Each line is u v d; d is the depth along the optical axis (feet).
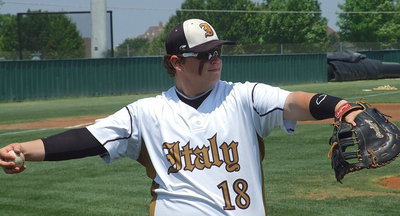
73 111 102.17
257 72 165.48
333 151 12.09
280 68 170.81
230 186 13.43
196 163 13.50
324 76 180.75
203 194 13.41
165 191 13.69
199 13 419.54
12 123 83.87
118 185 42.14
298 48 214.07
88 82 141.08
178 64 13.80
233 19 409.69
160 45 451.94
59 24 189.57
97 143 13.84
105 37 153.07
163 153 13.71
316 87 154.81
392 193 37.96
